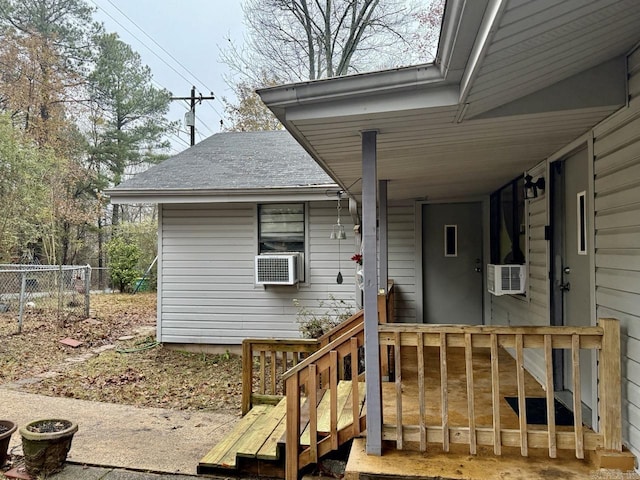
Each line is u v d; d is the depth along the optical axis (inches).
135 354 297.3
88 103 822.5
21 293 330.3
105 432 167.5
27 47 704.4
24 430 133.0
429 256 288.0
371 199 111.4
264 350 182.1
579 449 100.6
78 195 788.0
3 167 506.9
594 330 100.9
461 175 189.5
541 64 84.6
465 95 88.0
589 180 118.0
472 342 106.7
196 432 169.3
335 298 295.3
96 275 647.8
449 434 107.5
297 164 330.6
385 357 171.9
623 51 94.7
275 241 302.0
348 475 100.7
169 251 307.4
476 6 63.9
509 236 219.6
